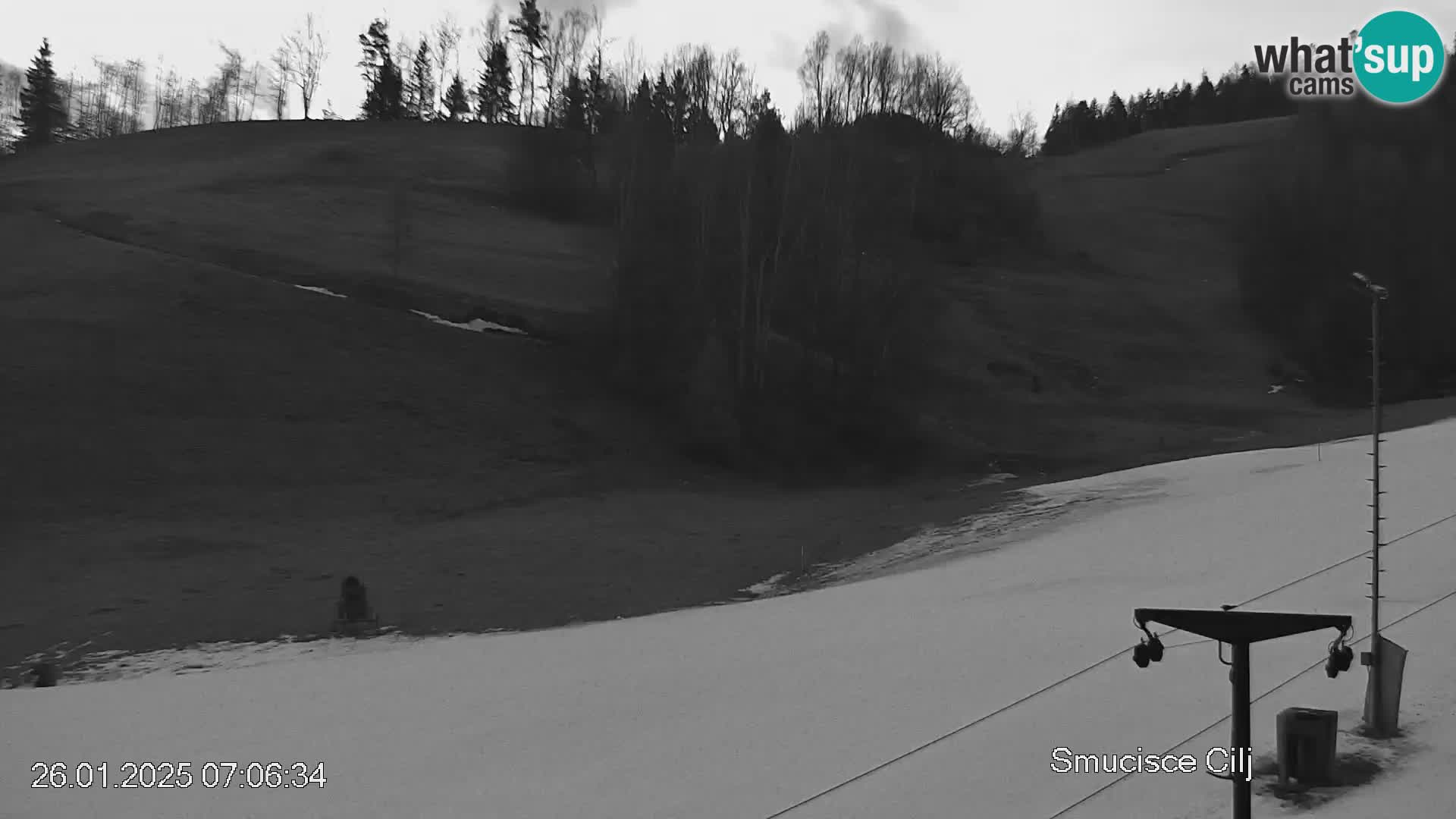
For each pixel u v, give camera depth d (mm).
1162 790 11945
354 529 40250
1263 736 13453
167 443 45812
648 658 20719
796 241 70000
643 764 14188
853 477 55906
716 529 40875
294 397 51375
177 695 19688
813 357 66688
